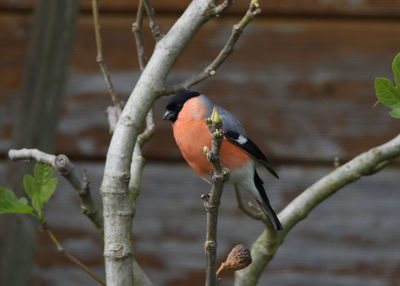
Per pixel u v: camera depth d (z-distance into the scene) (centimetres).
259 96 859
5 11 871
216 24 866
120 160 407
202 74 441
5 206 437
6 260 698
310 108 856
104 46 868
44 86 712
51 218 849
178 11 865
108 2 867
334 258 849
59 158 418
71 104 861
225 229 852
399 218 848
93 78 865
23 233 702
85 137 859
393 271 845
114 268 397
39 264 844
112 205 403
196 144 621
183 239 856
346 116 854
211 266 382
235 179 663
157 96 426
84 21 870
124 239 401
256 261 516
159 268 854
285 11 861
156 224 859
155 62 429
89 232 850
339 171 530
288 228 526
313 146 852
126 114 418
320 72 859
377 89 404
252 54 863
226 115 650
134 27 518
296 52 862
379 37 860
